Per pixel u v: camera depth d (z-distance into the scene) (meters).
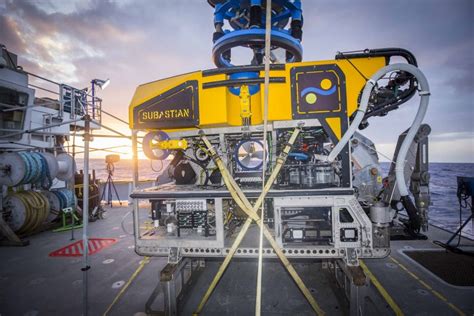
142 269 3.79
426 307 2.59
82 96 9.35
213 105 2.48
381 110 2.75
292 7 2.74
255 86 2.48
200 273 3.45
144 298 2.92
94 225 6.83
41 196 6.30
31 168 5.81
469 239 4.78
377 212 2.30
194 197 2.50
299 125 2.45
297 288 3.02
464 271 3.42
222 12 2.92
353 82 2.39
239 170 3.16
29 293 3.11
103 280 3.43
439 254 4.04
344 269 2.32
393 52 2.38
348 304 2.43
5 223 5.36
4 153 5.61
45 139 7.92
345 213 2.72
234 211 3.17
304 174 2.52
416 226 4.73
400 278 3.24
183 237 2.58
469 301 2.69
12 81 7.00
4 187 6.35
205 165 3.05
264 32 2.39
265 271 3.52
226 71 2.42
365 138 4.45
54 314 2.64
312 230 2.52
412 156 4.60
